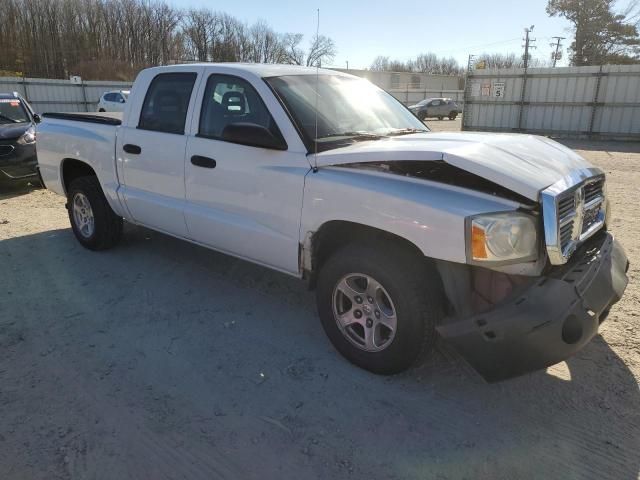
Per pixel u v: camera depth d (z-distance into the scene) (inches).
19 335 144.3
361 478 93.8
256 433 105.3
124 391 118.7
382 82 2561.5
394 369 119.4
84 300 167.3
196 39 2204.7
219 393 118.4
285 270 140.9
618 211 283.1
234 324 151.5
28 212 285.7
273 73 149.1
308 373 126.3
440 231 104.6
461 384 121.6
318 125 136.8
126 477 93.5
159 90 173.6
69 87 1158.3
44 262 202.5
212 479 93.4
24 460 97.0
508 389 119.6
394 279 112.0
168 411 111.8
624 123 759.1
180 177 162.1
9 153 321.7
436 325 112.7
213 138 153.0
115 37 2433.6
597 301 105.9
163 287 177.9
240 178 142.9
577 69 776.3
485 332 101.0
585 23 1716.3
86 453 99.2
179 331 147.3
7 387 119.9
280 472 95.2
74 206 216.2
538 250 103.8
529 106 834.8
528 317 98.9
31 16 2272.4
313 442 102.8
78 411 111.5
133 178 181.5
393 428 106.7
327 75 162.9
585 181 116.9
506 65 2265.0
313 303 166.2
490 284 109.9
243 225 145.2
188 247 219.0
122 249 216.4
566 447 100.9
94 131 197.5
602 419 108.9
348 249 121.7
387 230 112.0
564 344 99.8
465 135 136.8
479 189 105.7
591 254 117.3
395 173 115.3
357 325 128.3
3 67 2170.3
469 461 97.6
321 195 123.5
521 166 109.8
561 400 115.3
